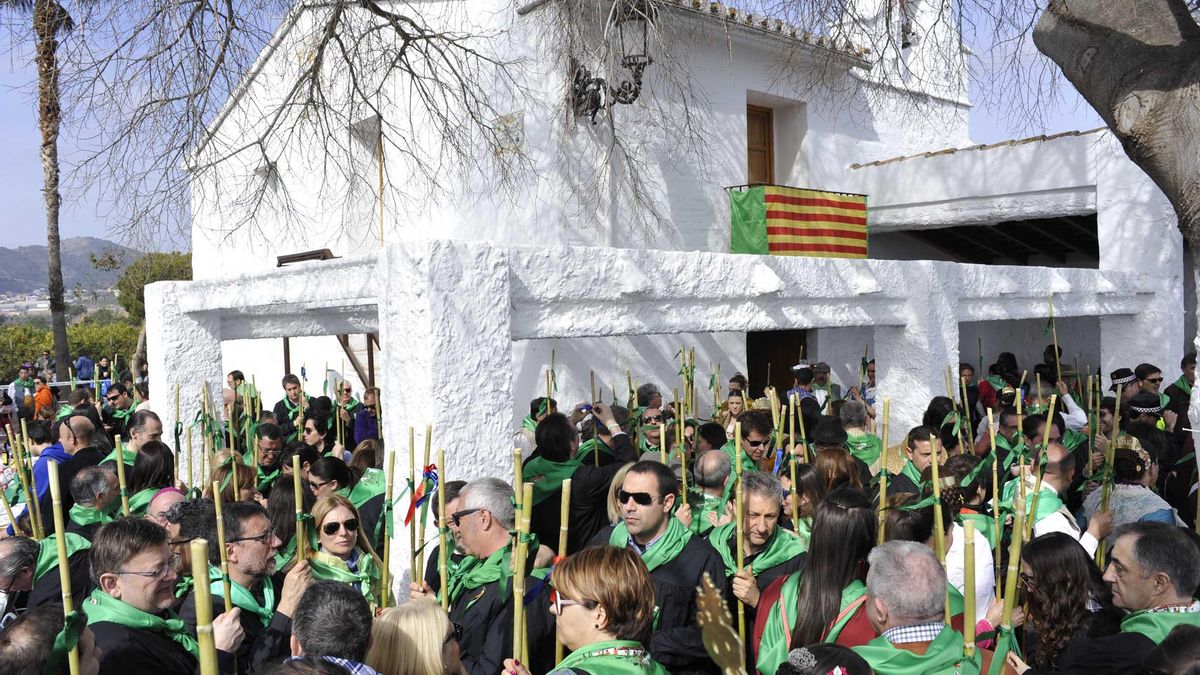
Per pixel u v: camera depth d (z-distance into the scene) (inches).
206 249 669.3
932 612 102.5
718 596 61.0
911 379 371.2
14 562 142.1
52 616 98.5
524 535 120.3
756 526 149.6
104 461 238.8
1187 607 115.5
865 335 605.3
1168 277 475.5
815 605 117.0
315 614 103.0
